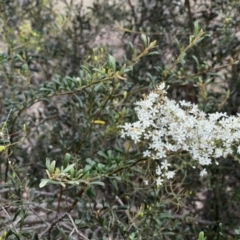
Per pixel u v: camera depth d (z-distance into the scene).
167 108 1.46
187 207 2.31
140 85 2.13
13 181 1.67
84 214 1.69
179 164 2.18
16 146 2.17
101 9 3.01
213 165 2.28
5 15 2.39
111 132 1.89
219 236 1.66
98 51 2.23
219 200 2.37
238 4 2.59
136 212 1.79
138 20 2.97
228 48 2.46
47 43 2.79
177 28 2.70
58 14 3.00
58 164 2.10
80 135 2.01
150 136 1.48
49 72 2.90
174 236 2.02
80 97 1.88
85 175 1.34
